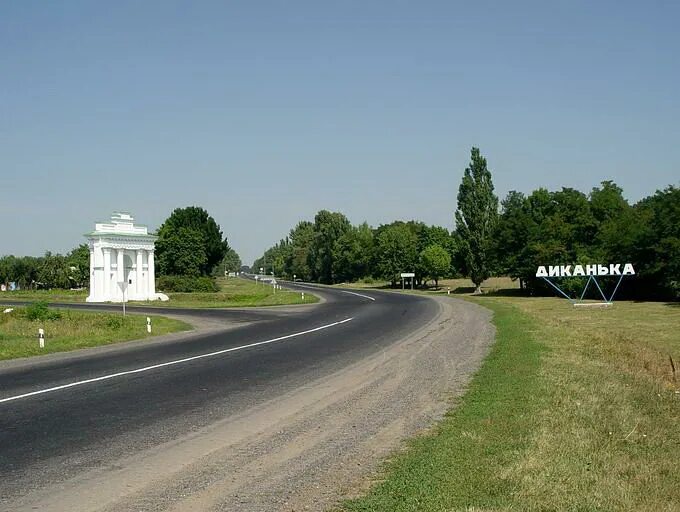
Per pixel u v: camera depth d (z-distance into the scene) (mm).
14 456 8578
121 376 16281
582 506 6242
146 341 27969
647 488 6867
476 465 7449
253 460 8203
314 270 155625
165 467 7965
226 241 123250
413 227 132875
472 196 80312
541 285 71250
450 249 111188
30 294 86875
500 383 13086
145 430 10039
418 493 6570
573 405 10867
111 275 71812
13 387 14930
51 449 8922
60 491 7090
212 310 52531
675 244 51000
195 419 10820
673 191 55500
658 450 8414
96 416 11180
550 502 6316
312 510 6289
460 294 78375
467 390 12672
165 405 12141
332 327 31469
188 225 115625
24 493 7039
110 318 38938
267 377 15555
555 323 30344
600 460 7820
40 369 18734
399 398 12203
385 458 8070
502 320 31375
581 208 71000
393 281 109625
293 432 9703
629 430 9391
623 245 57281
